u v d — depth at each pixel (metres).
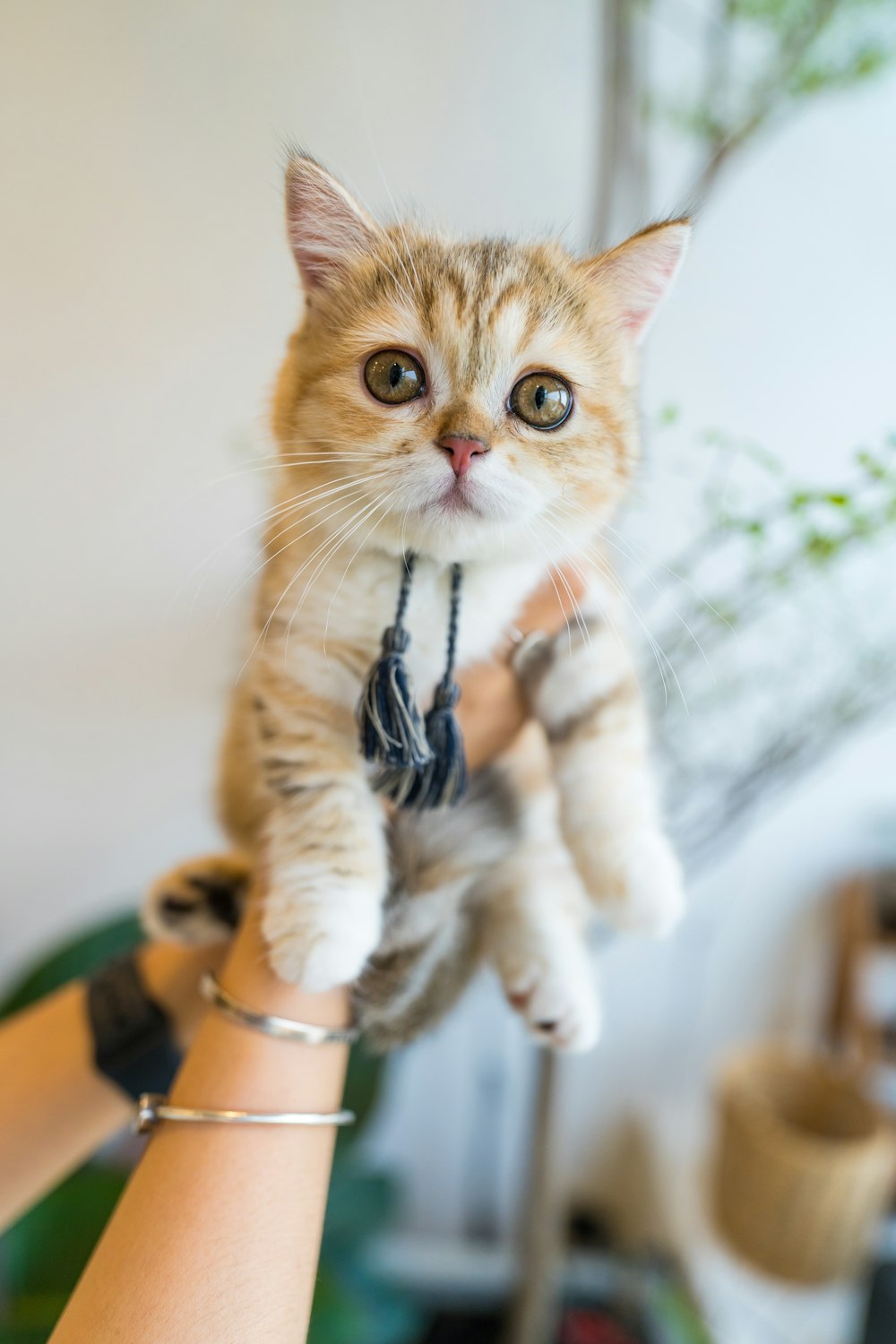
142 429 0.62
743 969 0.77
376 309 0.37
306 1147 0.31
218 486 0.62
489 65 0.57
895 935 0.71
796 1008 0.77
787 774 0.63
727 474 0.56
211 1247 0.29
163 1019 0.39
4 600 0.64
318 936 0.33
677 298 0.54
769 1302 0.64
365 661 0.37
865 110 0.57
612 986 0.77
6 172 0.57
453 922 0.38
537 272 0.38
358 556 0.37
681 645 0.53
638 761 0.39
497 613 0.38
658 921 0.38
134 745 0.68
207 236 0.58
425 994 0.37
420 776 0.35
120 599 0.65
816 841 0.74
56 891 0.70
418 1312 0.70
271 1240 0.29
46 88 0.56
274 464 0.39
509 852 0.39
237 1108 0.31
